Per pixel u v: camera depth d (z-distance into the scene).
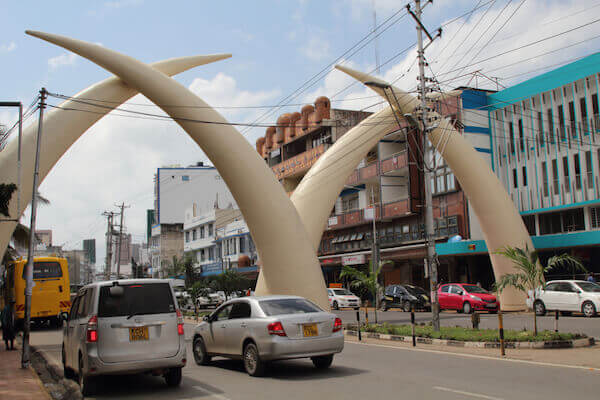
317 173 26.31
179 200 80.12
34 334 23.00
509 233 26.97
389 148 39.84
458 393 7.83
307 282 22.70
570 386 8.14
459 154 27.23
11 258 31.66
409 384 8.65
